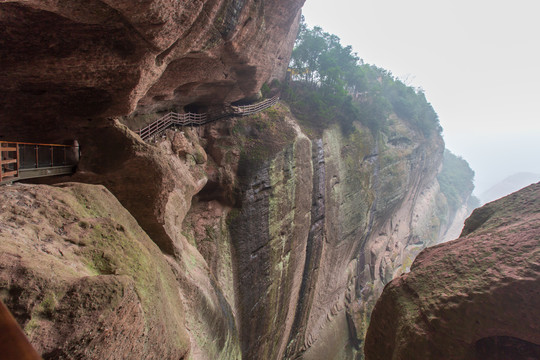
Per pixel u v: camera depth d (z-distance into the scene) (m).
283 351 22.94
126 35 7.89
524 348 8.57
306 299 24.59
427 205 61.28
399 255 46.97
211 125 18.48
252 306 17.55
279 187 18.92
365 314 34.41
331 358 28.20
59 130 9.27
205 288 10.98
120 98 9.05
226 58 14.55
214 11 9.94
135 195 9.42
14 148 6.53
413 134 45.25
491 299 8.32
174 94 15.16
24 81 8.02
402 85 48.56
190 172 14.52
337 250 28.08
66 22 7.14
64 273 3.94
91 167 9.32
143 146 9.70
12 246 3.78
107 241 5.34
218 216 15.89
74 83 8.51
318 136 24.53
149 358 5.20
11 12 6.58
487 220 11.88
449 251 10.68
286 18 17.44
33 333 3.27
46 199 5.17
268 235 18.20
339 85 29.56
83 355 3.66
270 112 22.25
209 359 9.62
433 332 9.05
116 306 4.01
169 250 9.91
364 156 31.89
